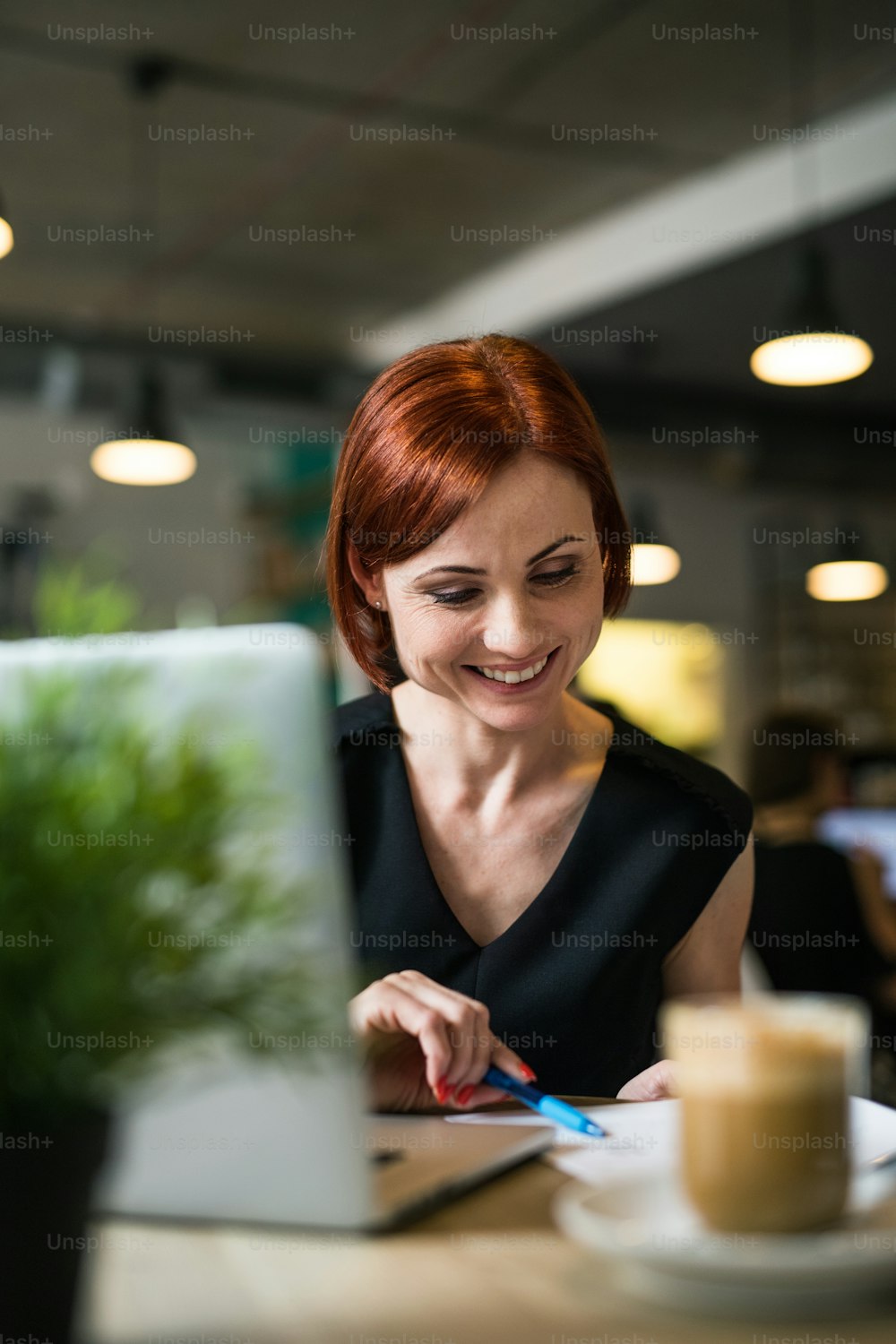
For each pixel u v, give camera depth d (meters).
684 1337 0.63
